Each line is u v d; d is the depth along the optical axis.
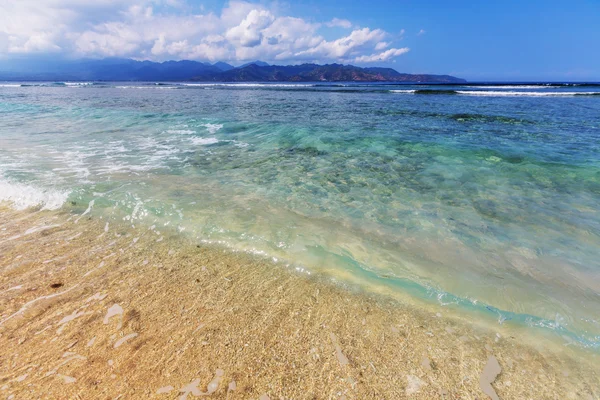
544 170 7.41
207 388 2.33
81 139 10.65
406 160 8.46
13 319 2.96
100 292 3.34
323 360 2.59
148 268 3.75
